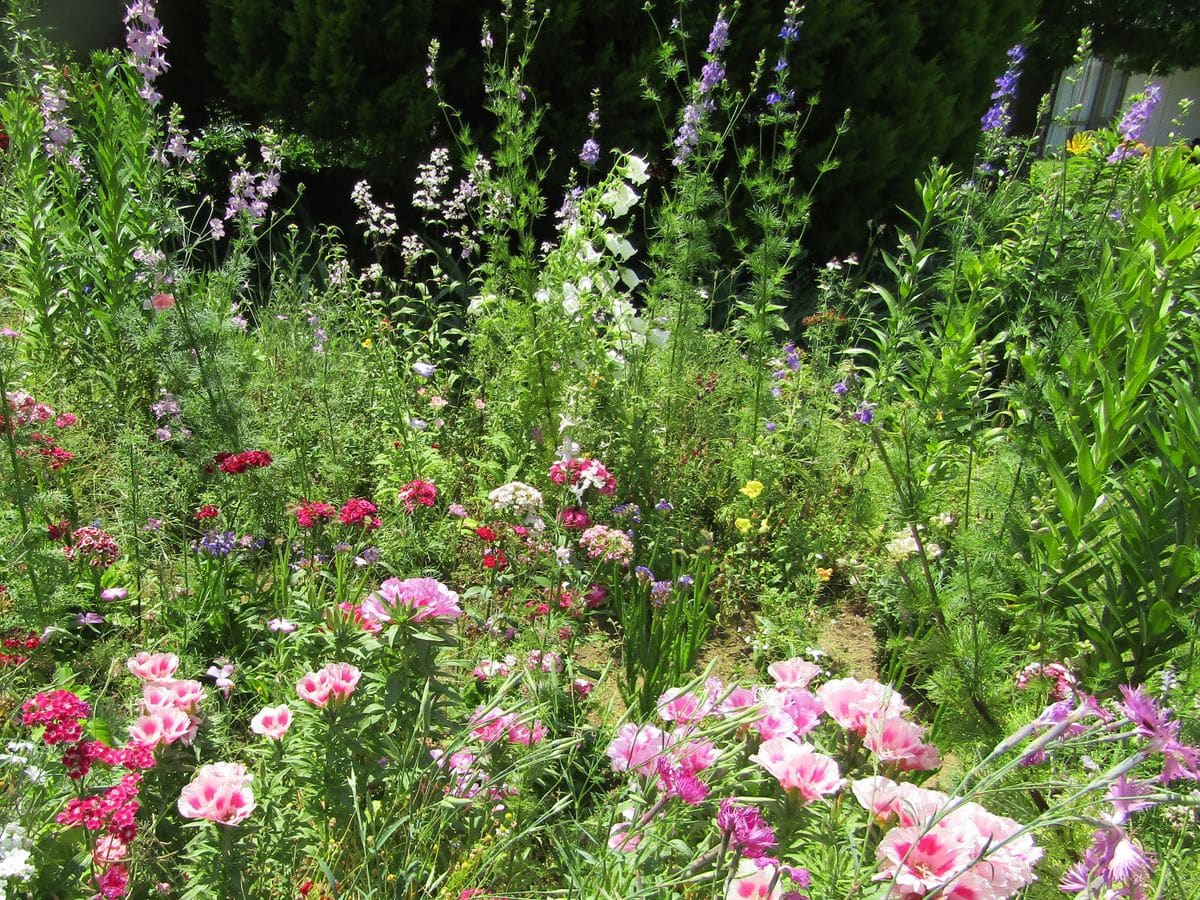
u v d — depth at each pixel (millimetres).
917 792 1569
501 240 4586
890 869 1489
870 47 7012
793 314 7141
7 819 1780
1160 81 22875
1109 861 1456
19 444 3055
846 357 6047
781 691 2066
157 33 4207
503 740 2205
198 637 3031
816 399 4781
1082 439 3014
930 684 2928
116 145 4391
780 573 3980
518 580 3346
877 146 7230
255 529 3430
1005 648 2836
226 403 3645
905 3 7070
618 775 2637
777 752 1701
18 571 2852
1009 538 3174
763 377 4621
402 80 6316
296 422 4098
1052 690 2768
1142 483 3086
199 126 7934
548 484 4059
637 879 1768
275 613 3105
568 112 6711
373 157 6805
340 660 2189
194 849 1874
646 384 4641
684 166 4793
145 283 4125
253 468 3172
